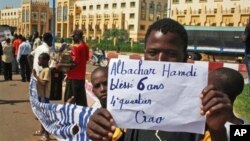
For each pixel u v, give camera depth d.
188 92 2.04
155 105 2.06
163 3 100.25
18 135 7.94
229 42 39.28
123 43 57.75
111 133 2.03
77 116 3.88
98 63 29.08
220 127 1.89
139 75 2.07
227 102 1.89
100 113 2.07
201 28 40.53
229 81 3.16
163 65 2.06
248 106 7.82
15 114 10.08
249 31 5.93
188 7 77.75
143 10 97.19
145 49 2.30
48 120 4.49
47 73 7.71
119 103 2.07
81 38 9.14
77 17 116.44
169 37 2.20
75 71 9.02
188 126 2.05
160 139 2.18
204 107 1.91
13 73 21.11
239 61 38.03
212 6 73.81
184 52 2.29
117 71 2.08
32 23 127.81
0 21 156.50
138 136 2.26
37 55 9.05
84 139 3.78
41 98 7.68
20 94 13.85
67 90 9.12
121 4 101.12
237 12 69.12
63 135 4.07
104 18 106.38
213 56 40.41
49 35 9.34
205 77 2.04
